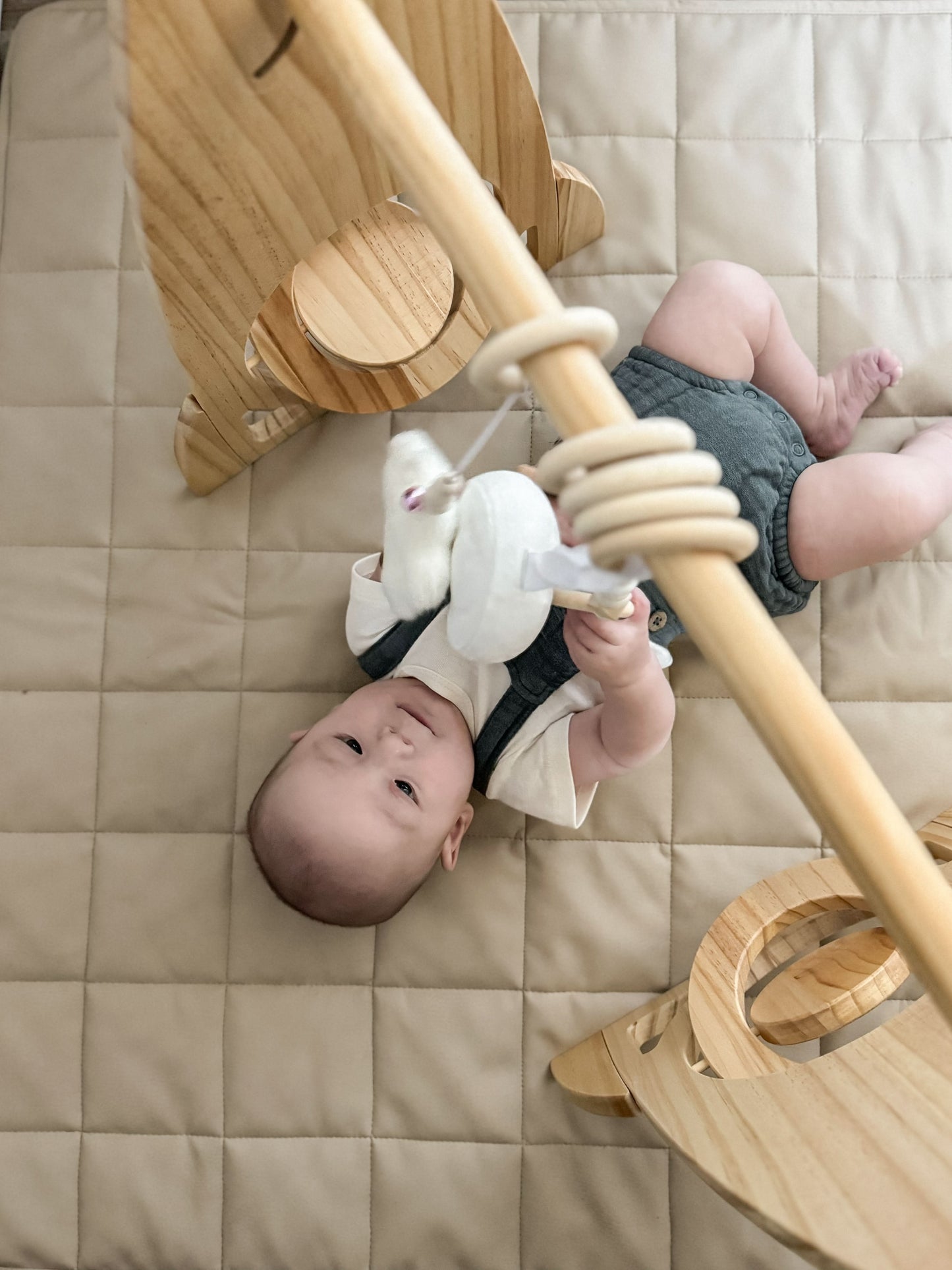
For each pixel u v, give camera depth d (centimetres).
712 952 100
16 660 129
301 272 115
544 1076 122
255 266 89
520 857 126
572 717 114
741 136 132
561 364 46
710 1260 118
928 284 129
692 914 123
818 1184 60
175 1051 124
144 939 125
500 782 116
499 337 47
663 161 132
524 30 134
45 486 132
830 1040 120
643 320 130
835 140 131
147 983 125
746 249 130
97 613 130
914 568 126
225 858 126
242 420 119
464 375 130
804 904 102
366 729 113
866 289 129
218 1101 123
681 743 126
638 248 131
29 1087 124
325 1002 124
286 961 125
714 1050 91
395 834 110
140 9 64
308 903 114
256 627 129
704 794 125
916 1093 63
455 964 124
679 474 43
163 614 130
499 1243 120
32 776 128
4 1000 125
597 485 43
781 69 132
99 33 137
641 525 43
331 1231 121
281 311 112
